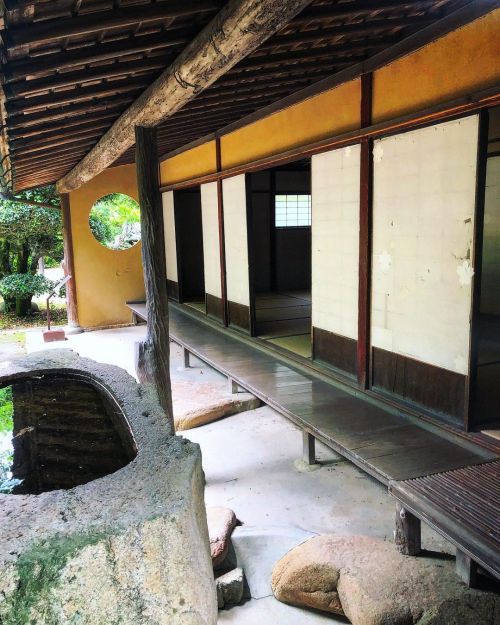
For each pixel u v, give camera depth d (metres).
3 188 6.29
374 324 3.93
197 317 7.76
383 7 2.66
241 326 6.45
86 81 2.57
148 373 3.66
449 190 3.11
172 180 8.88
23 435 1.99
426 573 2.28
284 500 3.29
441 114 3.08
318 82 4.27
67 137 4.16
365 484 3.45
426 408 3.47
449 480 2.54
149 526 1.10
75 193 8.94
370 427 3.43
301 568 2.41
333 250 4.39
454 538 2.12
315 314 4.80
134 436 1.62
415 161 3.35
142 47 2.30
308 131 4.55
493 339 5.09
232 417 4.80
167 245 9.55
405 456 2.96
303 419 3.61
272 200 9.48
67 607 1.00
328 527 2.96
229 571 2.59
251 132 5.66
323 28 2.86
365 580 2.25
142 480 1.29
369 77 3.70
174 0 1.94
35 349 7.73
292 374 4.78
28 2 1.53
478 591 2.16
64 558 1.01
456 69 2.97
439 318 3.28
